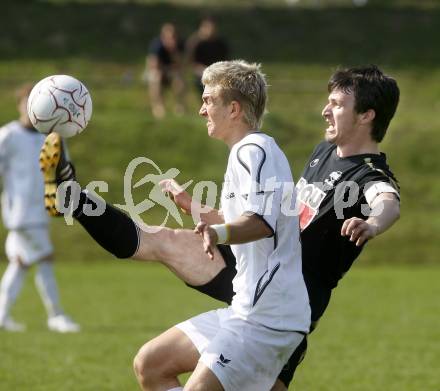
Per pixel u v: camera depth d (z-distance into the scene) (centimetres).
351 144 1653
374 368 2728
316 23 10869
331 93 1666
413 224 6216
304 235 1619
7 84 8444
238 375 1473
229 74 1525
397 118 8119
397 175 6950
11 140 3338
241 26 10675
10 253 3381
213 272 1681
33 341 3078
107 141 6969
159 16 10750
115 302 4109
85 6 10819
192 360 1573
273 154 1476
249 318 1476
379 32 10738
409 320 3700
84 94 1612
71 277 4975
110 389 2386
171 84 7681
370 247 5897
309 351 3012
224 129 1540
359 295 4447
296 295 1492
